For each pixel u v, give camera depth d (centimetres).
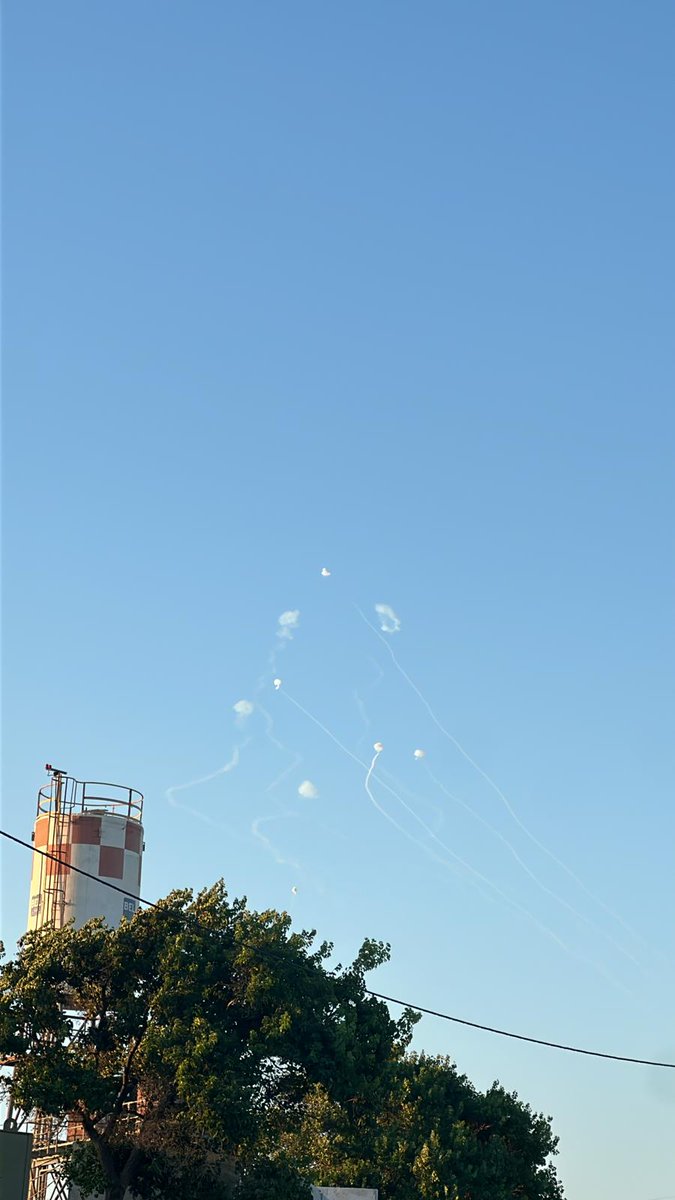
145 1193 4875
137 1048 4794
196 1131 4709
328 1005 4944
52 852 5647
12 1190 3066
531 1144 6981
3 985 4891
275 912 5034
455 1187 6178
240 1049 4772
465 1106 6969
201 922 4984
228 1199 4916
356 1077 4888
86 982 4934
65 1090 4562
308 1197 4900
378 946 5156
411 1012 5166
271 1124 4794
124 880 5681
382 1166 6288
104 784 5834
